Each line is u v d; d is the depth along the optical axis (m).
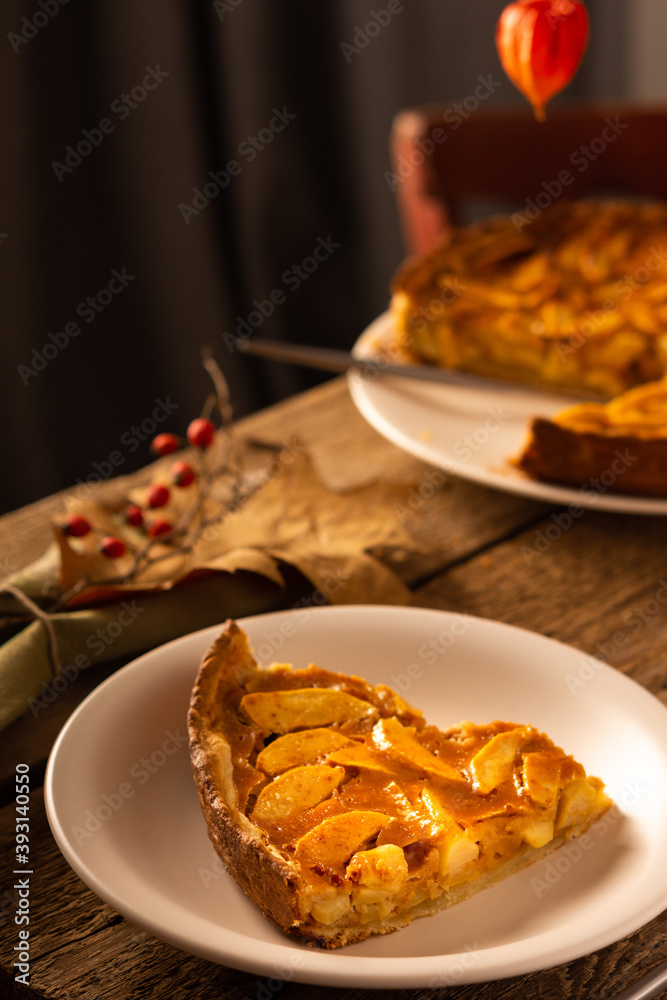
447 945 0.80
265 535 1.00
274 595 0.97
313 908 0.79
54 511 1.07
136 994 0.80
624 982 0.80
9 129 1.50
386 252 2.06
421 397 1.15
